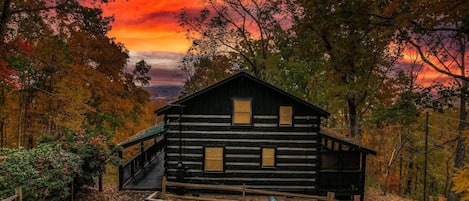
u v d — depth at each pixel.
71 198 13.22
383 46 21.05
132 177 17.64
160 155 23.64
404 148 32.62
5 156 11.73
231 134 17.00
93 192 15.12
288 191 17.05
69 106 24.42
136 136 18.78
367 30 14.40
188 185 15.07
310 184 17.06
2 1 17.25
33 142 27.08
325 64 26.34
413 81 26.55
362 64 23.09
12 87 22.77
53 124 26.81
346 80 25.09
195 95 16.59
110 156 14.79
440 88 16.41
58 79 25.00
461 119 20.78
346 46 17.73
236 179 17.08
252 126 16.97
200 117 16.97
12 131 26.36
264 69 32.25
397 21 11.88
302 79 27.47
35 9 17.45
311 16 15.61
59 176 12.10
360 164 17.84
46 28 20.77
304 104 16.62
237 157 17.06
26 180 11.02
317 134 16.92
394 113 19.70
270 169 17.06
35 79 24.95
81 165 13.60
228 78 16.47
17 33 20.11
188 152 17.05
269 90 16.89
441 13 11.02
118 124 30.00
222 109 16.95
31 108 25.73
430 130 31.58
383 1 12.78
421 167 36.16
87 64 29.53
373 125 28.95
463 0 10.16
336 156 17.08
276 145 17.00
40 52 23.31
